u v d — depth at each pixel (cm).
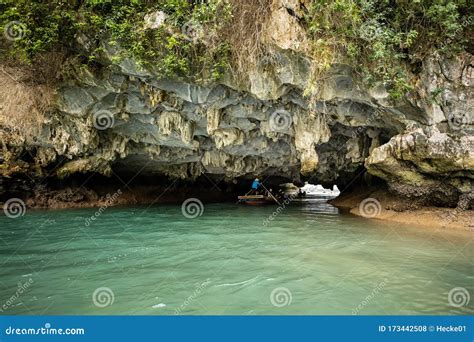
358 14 743
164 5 816
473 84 778
